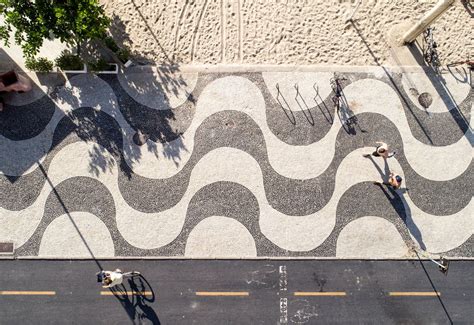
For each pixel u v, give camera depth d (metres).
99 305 14.16
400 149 14.88
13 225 14.44
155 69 15.01
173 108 14.89
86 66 14.84
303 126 14.88
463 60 15.23
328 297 14.23
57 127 14.79
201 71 15.02
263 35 15.27
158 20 15.23
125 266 14.31
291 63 15.13
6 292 14.14
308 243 14.45
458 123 14.99
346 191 14.70
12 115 14.74
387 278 14.34
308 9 15.39
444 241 14.57
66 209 14.52
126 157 14.73
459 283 14.35
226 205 14.59
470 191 14.79
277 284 14.27
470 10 15.45
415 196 14.73
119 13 15.20
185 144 14.79
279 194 14.63
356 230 14.55
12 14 12.36
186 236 14.46
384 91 15.05
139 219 14.50
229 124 14.85
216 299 14.19
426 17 13.44
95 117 14.85
